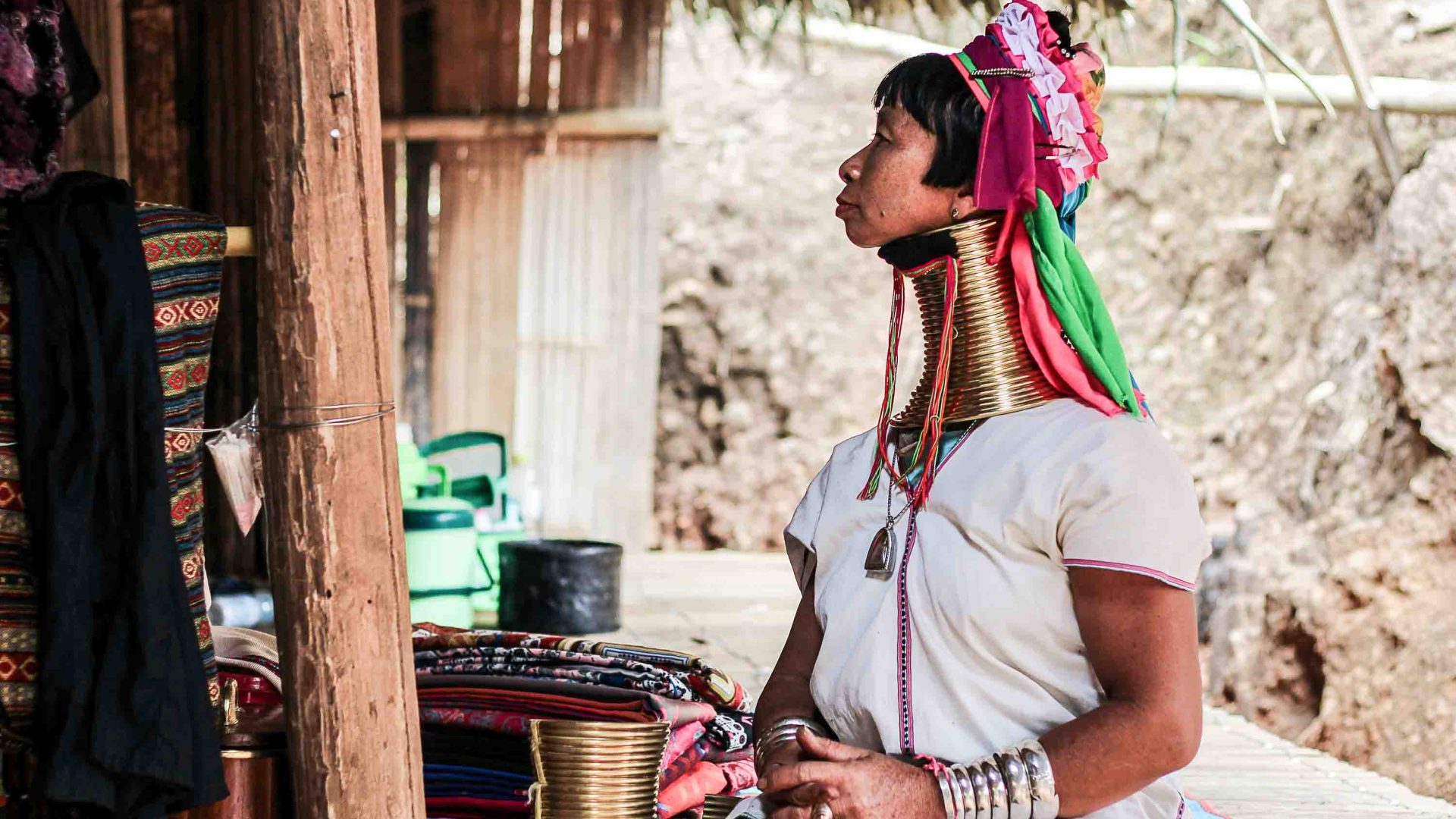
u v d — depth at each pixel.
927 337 1.73
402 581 1.86
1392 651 5.88
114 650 1.69
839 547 1.75
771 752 1.75
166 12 3.95
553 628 4.61
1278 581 6.43
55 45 1.76
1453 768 5.51
